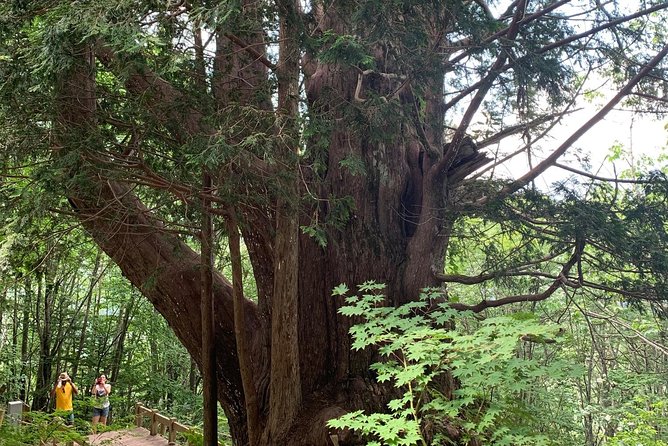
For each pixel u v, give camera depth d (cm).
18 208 505
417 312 661
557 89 604
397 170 730
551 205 673
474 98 611
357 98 548
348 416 376
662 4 612
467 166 734
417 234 696
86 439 745
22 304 1535
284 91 502
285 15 471
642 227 664
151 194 573
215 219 630
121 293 1630
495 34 581
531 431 380
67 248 629
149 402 1688
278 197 532
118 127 485
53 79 394
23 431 658
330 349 654
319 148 507
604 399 1197
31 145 438
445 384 563
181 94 481
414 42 500
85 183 438
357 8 484
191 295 683
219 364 695
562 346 1010
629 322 998
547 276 684
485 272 692
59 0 409
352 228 684
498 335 370
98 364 1639
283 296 572
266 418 630
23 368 1628
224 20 383
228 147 401
